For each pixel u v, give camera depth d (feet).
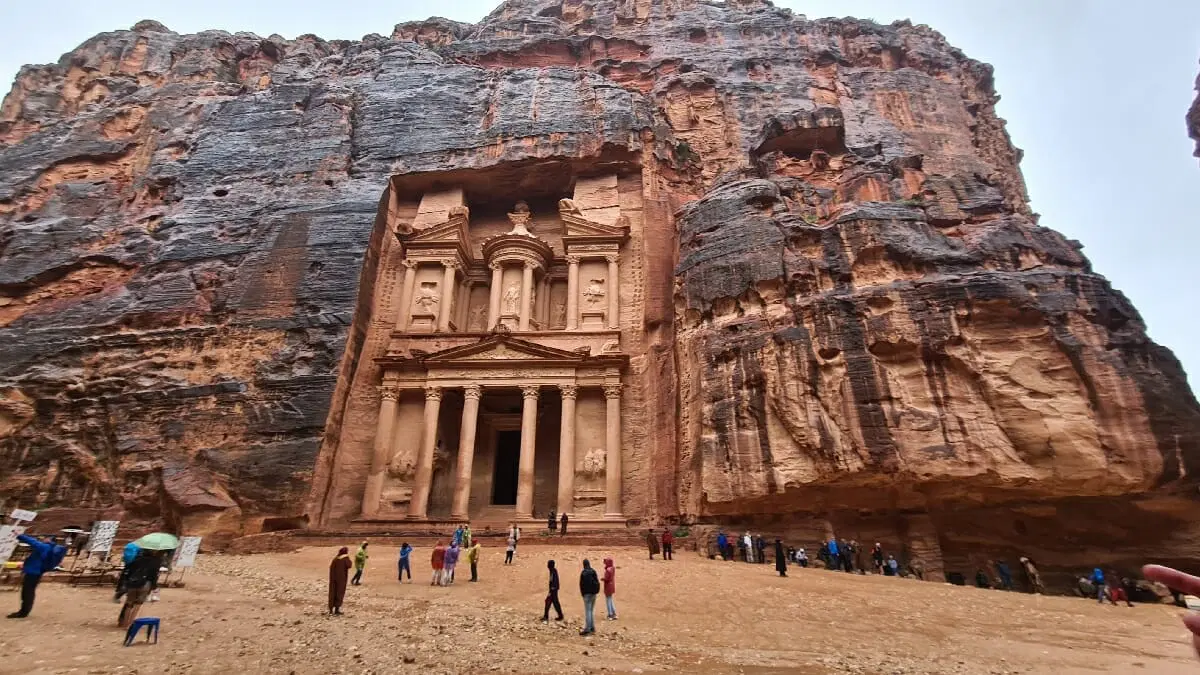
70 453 93.86
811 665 33.22
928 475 67.15
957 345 71.77
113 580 48.49
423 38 187.42
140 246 115.55
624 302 112.98
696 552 76.64
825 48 163.43
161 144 132.26
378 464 98.12
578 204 123.24
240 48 161.79
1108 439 64.64
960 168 140.36
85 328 104.94
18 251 115.75
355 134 131.64
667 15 179.83
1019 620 46.09
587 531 85.20
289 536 81.82
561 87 135.95
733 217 95.61
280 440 92.79
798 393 74.02
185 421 95.04
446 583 54.75
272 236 113.70
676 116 148.77
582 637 38.09
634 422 100.63
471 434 99.45
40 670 25.84
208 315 105.91
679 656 34.55
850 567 66.33
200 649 31.22
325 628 37.63
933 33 178.09
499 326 111.34
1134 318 70.59
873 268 82.28
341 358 100.48
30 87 150.51
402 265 121.08
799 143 123.34
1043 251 81.87
